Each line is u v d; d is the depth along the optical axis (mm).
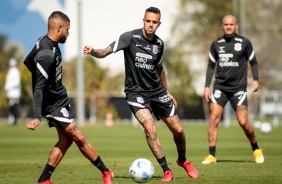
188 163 28594
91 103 106250
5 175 30594
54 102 24234
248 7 137250
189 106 123125
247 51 36562
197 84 124188
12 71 86250
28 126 22875
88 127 86562
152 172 25500
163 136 64938
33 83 23984
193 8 125500
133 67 27531
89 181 27812
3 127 84938
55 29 23797
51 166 25062
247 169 32188
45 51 23281
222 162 36531
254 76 37000
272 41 138500
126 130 78062
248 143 53938
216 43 36750
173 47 124062
